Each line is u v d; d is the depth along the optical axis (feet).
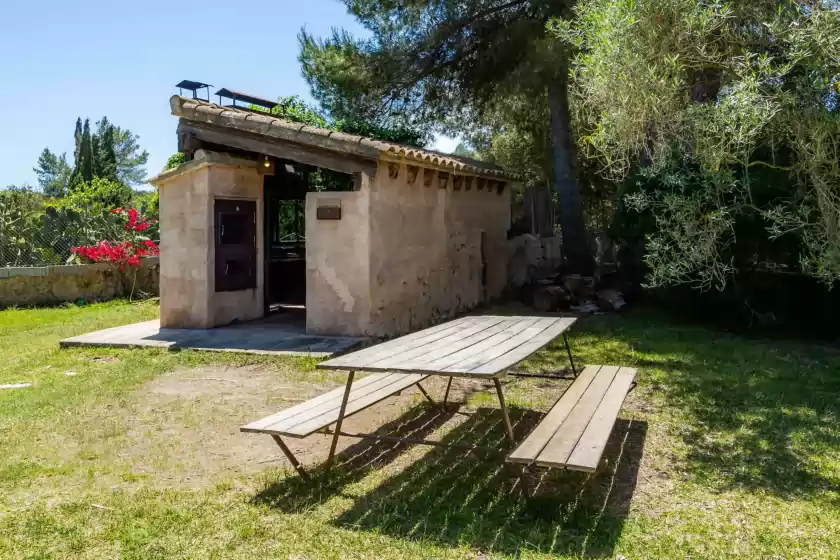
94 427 16.56
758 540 10.98
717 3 16.44
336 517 11.73
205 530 11.15
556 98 43.09
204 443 15.60
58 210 46.39
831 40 14.61
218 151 31.53
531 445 11.57
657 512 12.07
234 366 23.11
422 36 43.80
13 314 36.65
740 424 17.34
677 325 33.12
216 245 30.09
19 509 11.89
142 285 45.80
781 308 31.17
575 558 10.26
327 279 28.12
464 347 14.56
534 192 63.72
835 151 15.84
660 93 17.25
